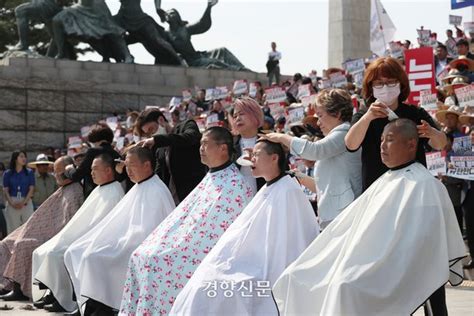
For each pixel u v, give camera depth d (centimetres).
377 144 983
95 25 4216
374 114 936
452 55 2717
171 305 1105
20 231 1683
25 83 4066
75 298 1429
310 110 2027
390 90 980
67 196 1609
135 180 1286
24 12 4216
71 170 1598
